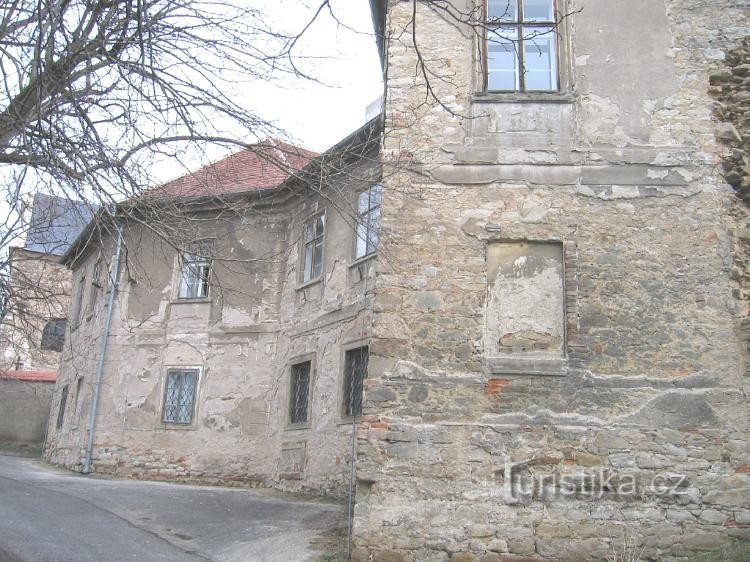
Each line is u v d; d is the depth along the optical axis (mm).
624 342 7973
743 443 7617
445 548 7430
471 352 8016
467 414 7809
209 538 8930
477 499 7551
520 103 8781
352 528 7609
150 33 6129
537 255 8359
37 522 9172
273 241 15617
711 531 7387
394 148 8680
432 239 8375
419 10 9203
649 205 8375
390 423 7789
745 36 8961
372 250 12500
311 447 13047
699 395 7777
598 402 7789
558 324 8125
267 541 8578
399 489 7598
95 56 6203
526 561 7359
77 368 18812
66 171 5828
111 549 8023
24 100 6020
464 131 8703
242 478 14508
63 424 19047
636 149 8539
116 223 6152
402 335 8094
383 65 9922
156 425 15688
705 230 8289
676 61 8844
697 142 8555
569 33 8984
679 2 9078
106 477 15375
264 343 15141
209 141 6395
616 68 8820
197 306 16047
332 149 7289
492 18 9172
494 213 8430
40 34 5559
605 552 7371
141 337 16453
